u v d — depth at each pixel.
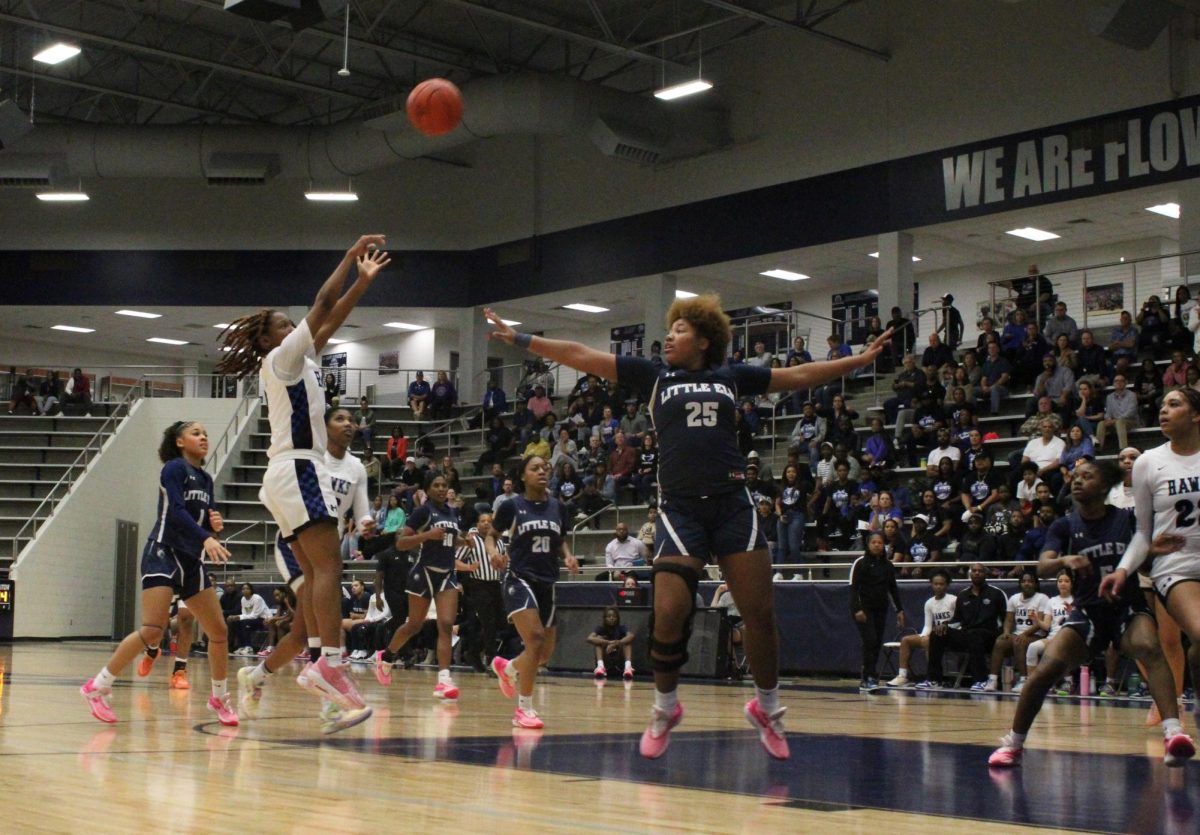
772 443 22.30
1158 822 3.83
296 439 6.30
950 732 7.59
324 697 6.32
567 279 28.53
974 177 22.33
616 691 12.27
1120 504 8.28
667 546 4.66
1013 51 21.95
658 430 4.77
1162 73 20.14
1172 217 22.39
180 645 10.65
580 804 4.03
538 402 27.00
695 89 21.81
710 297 4.90
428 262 30.41
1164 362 18.11
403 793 4.20
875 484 18.27
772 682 4.93
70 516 27.09
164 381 37.66
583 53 27.53
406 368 33.72
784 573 17.61
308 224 30.69
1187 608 5.45
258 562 26.73
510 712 8.66
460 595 17.02
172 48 27.23
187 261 30.88
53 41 26.39
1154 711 8.24
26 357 35.66
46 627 26.39
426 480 23.36
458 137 25.33
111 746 5.65
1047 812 4.03
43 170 26.94
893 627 15.20
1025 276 25.91
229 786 4.30
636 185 27.52
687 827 3.56
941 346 20.83
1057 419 16.84
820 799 4.28
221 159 27.22
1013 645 13.36
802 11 24.73
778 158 25.19
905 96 23.38
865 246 24.56
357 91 29.72
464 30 26.47
